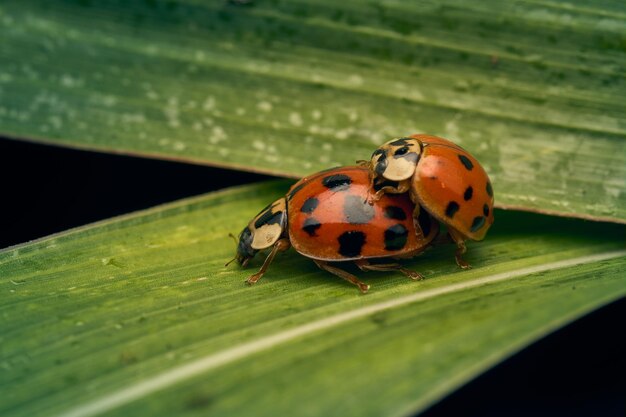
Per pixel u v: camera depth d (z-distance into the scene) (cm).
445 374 5
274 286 5
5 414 5
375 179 5
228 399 5
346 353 5
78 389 5
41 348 5
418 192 5
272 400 5
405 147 5
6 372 5
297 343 5
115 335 5
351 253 5
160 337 5
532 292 5
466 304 5
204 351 5
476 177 5
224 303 5
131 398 5
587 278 5
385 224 5
